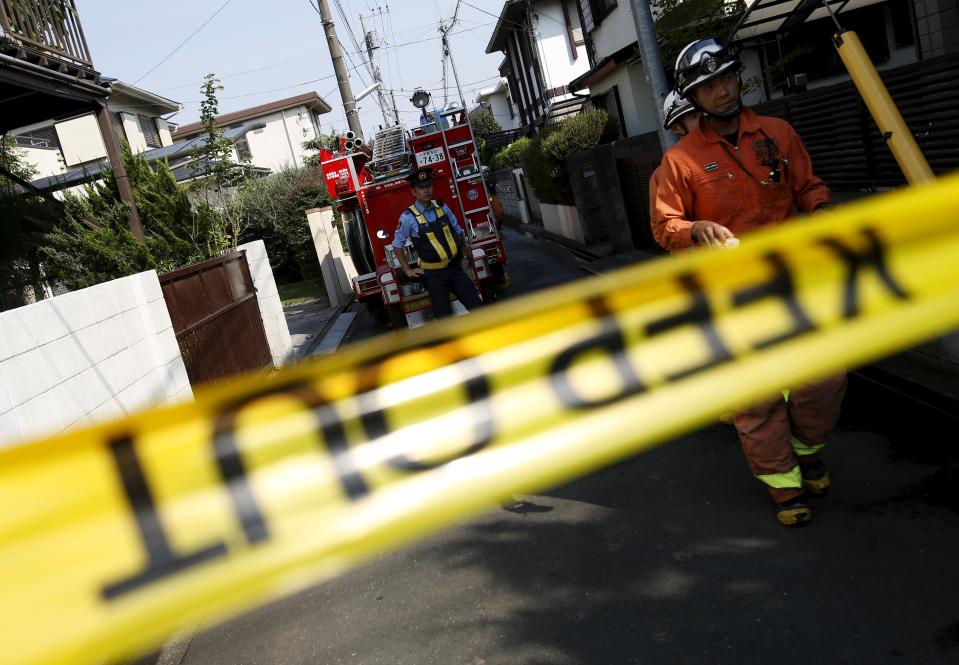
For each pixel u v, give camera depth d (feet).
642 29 28.25
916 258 5.29
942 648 9.21
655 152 40.75
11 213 36.63
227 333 33.17
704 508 13.83
